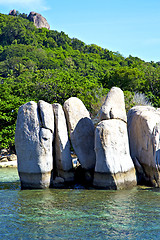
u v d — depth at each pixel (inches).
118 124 531.2
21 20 6043.3
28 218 383.9
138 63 2253.9
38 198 475.8
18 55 4584.2
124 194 488.1
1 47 4970.5
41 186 537.0
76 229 348.8
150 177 541.0
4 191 531.2
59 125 548.7
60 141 548.1
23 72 3848.4
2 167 869.8
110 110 547.5
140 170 560.7
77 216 388.5
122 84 1668.3
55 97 1407.5
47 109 537.0
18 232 343.3
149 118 543.8
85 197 475.2
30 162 532.1
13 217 388.5
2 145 983.6
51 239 325.1
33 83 1457.9
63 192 513.0
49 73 1649.9
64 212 403.9
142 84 1654.8
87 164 579.8
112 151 511.8
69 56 4835.1
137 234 335.3
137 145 569.6
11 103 1034.7
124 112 561.3
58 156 554.6
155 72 1699.1
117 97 567.2
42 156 528.1
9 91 1264.8
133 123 578.9
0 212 408.5
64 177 556.7
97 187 526.0
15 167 869.8
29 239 326.0
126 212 401.4
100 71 4047.7
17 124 538.9
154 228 350.0
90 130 599.2
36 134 526.3
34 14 7460.6
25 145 530.9
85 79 1713.8
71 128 576.1
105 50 5974.4
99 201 450.9
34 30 6033.5
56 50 5196.9
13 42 5206.7
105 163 509.0
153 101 1412.4
